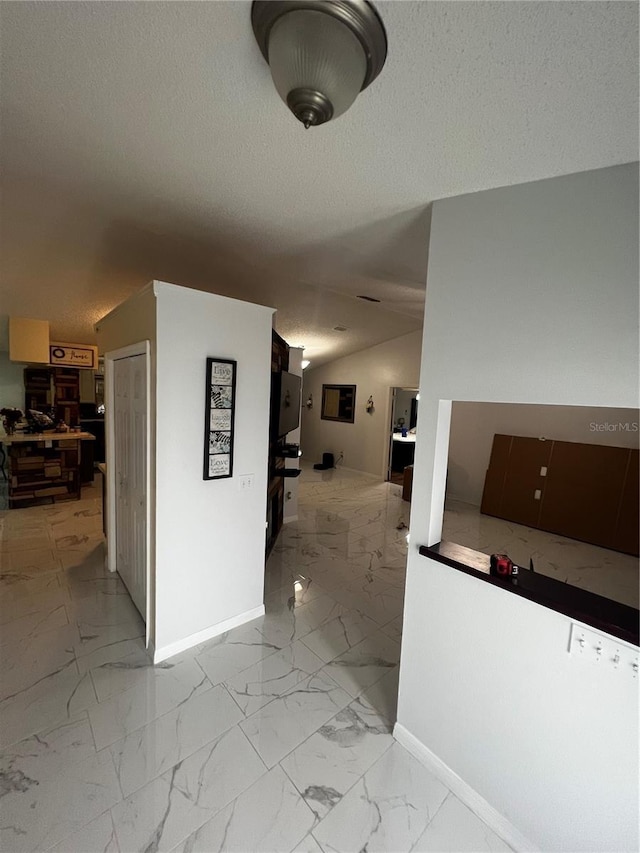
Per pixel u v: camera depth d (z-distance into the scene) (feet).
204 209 6.55
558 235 4.17
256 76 3.37
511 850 4.59
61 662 7.20
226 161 4.94
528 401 4.48
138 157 5.05
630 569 11.98
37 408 18.37
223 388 7.55
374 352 23.94
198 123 4.18
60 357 16.49
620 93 2.97
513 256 4.52
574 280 4.08
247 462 8.28
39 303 12.78
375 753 5.69
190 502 7.47
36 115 4.31
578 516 14.33
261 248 8.33
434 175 4.62
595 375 4.00
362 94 3.39
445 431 5.44
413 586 5.65
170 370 6.91
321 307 14.85
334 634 8.43
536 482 15.60
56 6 2.89
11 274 10.54
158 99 3.85
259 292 12.70
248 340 7.97
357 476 24.53
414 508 5.65
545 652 4.34
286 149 4.51
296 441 15.17
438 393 5.31
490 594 4.77
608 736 3.95
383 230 6.61
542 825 4.45
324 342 21.33
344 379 25.99
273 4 2.55
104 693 6.52
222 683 6.87
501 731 4.75
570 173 4.04
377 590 10.41
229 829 4.60
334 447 26.96
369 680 7.11
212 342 7.41
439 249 5.27
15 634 7.97
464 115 3.52
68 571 10.66
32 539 12.83
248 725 6.03
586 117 3.30
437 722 5.41
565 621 4.17
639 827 3.83
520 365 4.53
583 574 11.64
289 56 2.69
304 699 6.60
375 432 24.11
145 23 2.96
